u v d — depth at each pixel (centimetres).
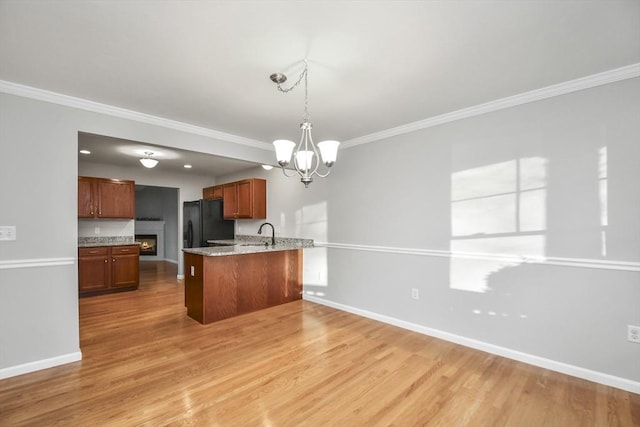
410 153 340
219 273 369
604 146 226
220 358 265
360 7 154
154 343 296
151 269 764
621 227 219
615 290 221
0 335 230
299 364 254
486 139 284
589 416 189
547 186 251
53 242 253
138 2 149
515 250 266
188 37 179
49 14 157
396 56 201
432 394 212
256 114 308
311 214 461
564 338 242
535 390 218
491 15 160
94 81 234
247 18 162
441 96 266
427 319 324
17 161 238
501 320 273
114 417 185
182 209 642
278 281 439
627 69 215
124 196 541
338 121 330
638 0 148
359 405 200
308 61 207
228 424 180
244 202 559
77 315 262
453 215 305
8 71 218
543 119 252
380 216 369
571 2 150
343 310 409
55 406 195
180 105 284
